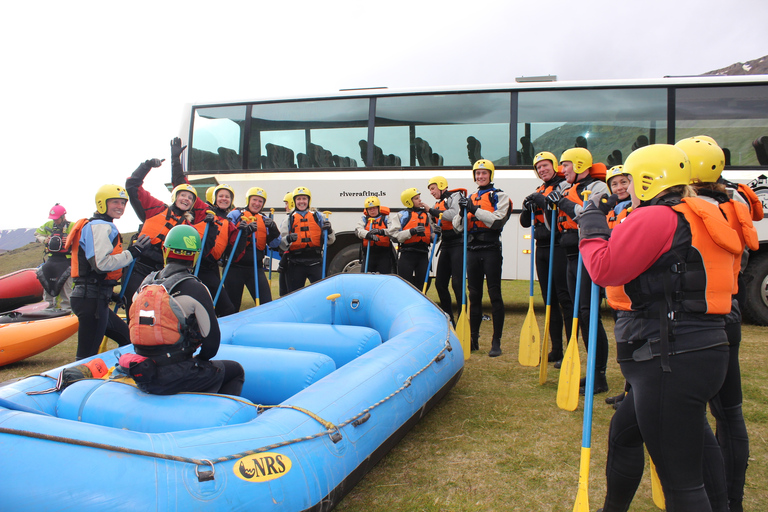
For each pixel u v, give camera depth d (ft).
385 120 24.45
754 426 10.16
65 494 5.50
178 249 8.34
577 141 22.65
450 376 11.52
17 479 5.59
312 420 7.48
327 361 10.04
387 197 24.25
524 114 23.20
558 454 9.32
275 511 6.23
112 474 5.68
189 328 8.18
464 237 15.67
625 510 6.31
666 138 21.93
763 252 20.54
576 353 11.47
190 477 5.87
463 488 8.29
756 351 15.93
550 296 13.10
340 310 15.44
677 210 5.18
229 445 6.46
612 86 22.48
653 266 5.29
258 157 25.71
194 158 26.37
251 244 18.61
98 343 13.21
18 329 17.02
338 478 7.20
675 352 5.09
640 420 5.35
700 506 5.07
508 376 14.10
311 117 25.29
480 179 16.33
